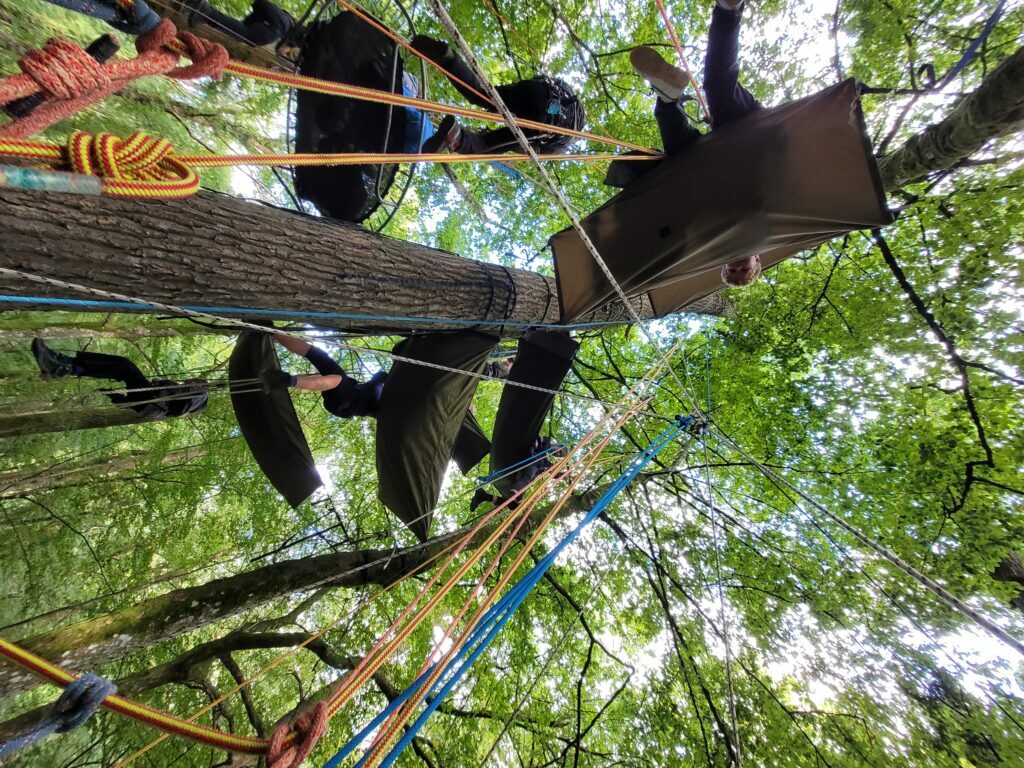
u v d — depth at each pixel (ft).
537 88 9.60
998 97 7.94
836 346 17.60
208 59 3.60
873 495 16.58
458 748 17.62
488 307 10.17
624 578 19.93
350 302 7.86
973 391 14.38
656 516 20.75
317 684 21.09
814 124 6.49
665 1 17.01
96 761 16.17
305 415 22.21
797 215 6.79
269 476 11.29
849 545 17.43
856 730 16.83
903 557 15.92
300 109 8.41
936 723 15.83
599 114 18.93
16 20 13.99
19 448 19.80
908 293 13.93
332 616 22.38
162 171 3.50
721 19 6.61
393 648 4.16
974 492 14.92
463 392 10.78
